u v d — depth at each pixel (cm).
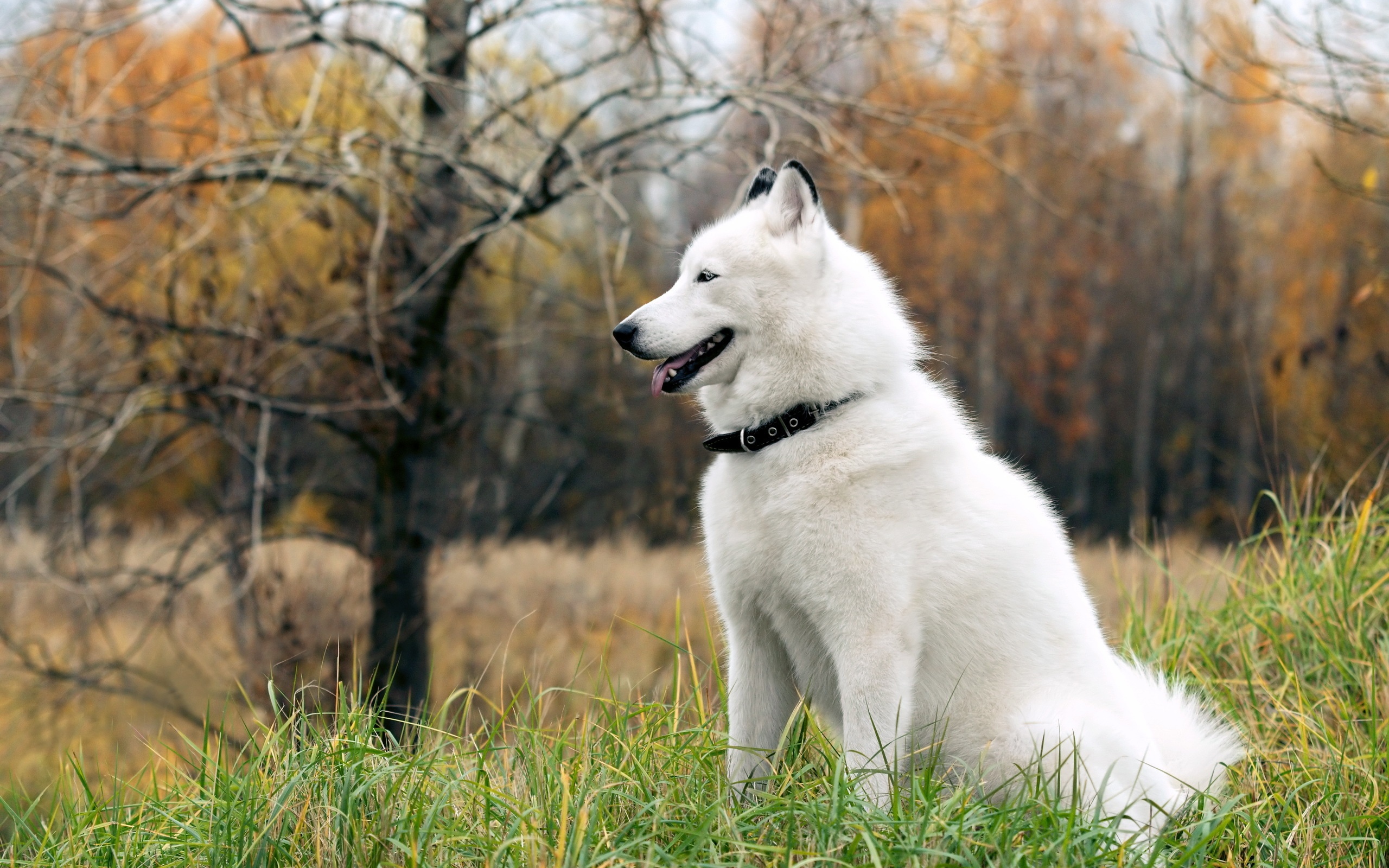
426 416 795
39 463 732
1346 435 859
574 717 343
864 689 319
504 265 1091
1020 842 279
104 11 688
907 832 272
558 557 1343
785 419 340
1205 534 2156
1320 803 335
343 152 643
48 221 725
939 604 329
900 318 365
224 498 975
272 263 952
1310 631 458
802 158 808
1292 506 548
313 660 745
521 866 266
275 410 735
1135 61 2489
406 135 682
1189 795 333
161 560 1157
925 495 329
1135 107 2730
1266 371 2066
